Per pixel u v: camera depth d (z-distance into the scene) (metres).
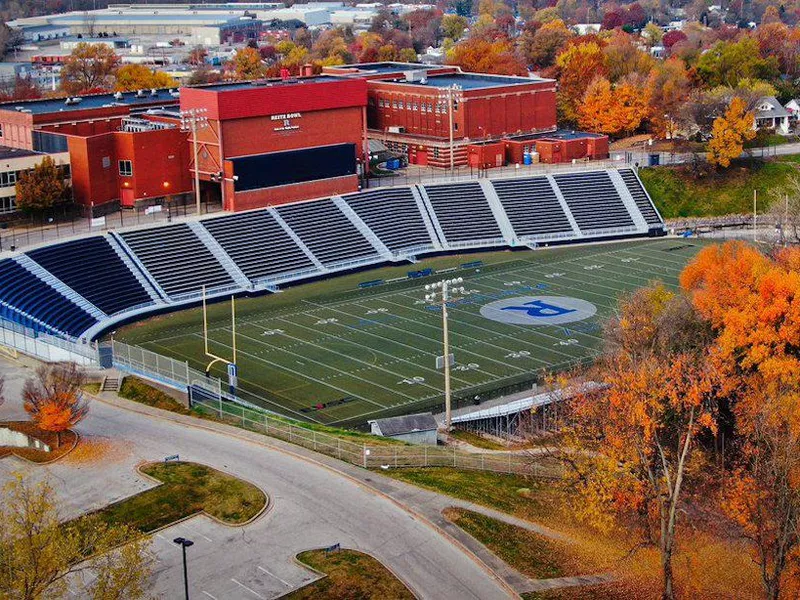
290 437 113.88
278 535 94.06
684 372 107.44
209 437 113.81
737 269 132.25
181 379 126.31
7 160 183.75
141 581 84.12
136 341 155.75
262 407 131.12
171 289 175.12
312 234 196.62
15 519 76.88
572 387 113.38
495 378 141.12
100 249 177.12
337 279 186.88
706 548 97.25
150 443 111.81
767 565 94.38
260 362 147.38
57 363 128.25
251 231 192.75
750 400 108.12
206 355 150.00
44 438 111.12
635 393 99.81
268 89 199.12
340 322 163.75
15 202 185.62
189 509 98.25
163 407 121.81
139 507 98.25
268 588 86.56
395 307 170.50
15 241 175.38
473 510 98.56
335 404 133.12
